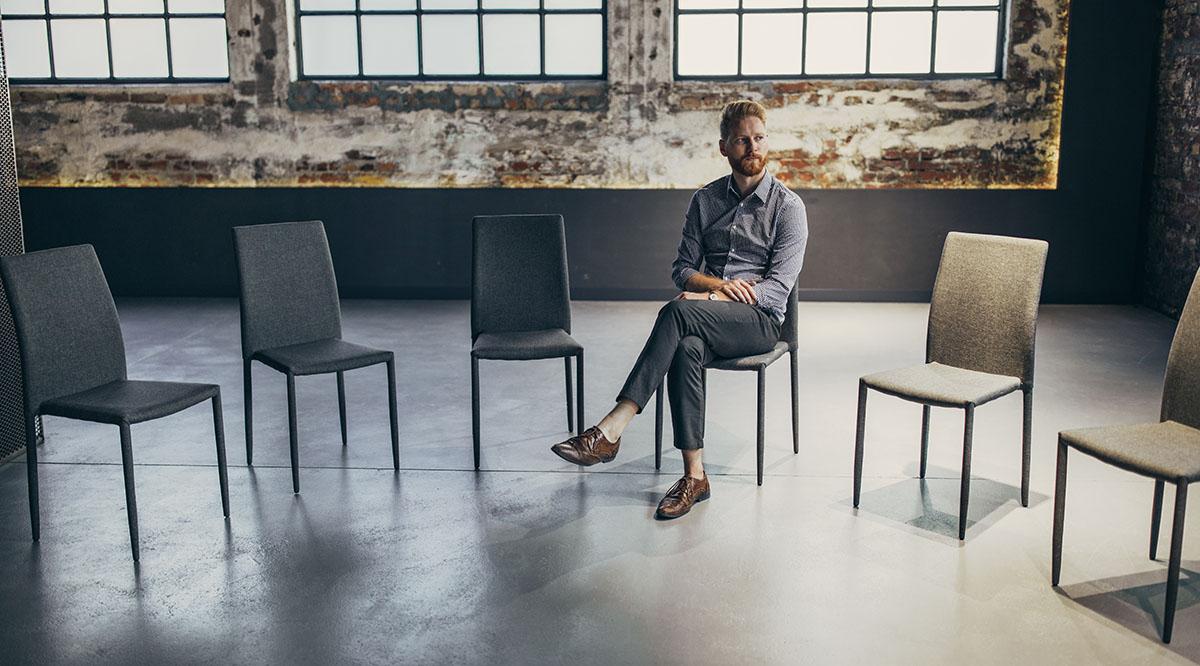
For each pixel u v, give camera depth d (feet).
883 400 15.20
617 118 22.74
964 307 11.32
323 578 9.73
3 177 12.60
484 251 13.28
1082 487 11.76
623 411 11.07
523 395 15.65
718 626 8.79
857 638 8.59
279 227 12.78
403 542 10.50
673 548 10.29
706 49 22.75
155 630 8.82
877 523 10.84
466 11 22.86
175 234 23.47
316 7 22.98
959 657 8.30
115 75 23.39
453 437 13.71
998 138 22.20
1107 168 21.95
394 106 22.90
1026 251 10.88
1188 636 8.59
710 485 11.89
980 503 11.35
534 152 22.99
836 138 22.43
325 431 14.03
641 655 8.36
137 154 23.30
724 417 14.43
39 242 23.49
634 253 23.17
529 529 10.78
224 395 15.78
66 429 14.10
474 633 8.72
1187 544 10.29
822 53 22.58
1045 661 8.23
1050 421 14.20
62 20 23.18
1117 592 9.34
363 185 23.27
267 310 12.64
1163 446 8.89
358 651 8.46
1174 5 20.70
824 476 12.17
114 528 10.91
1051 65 21.81
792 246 11.87
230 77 22.94
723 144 11.89
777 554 10.13
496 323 13.37
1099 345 18.66
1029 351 10.84
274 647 8.54
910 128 22.27
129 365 17.65
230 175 23.32
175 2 22.97
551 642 8.57
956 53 22.41
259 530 10.82
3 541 10.59
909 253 22.74
